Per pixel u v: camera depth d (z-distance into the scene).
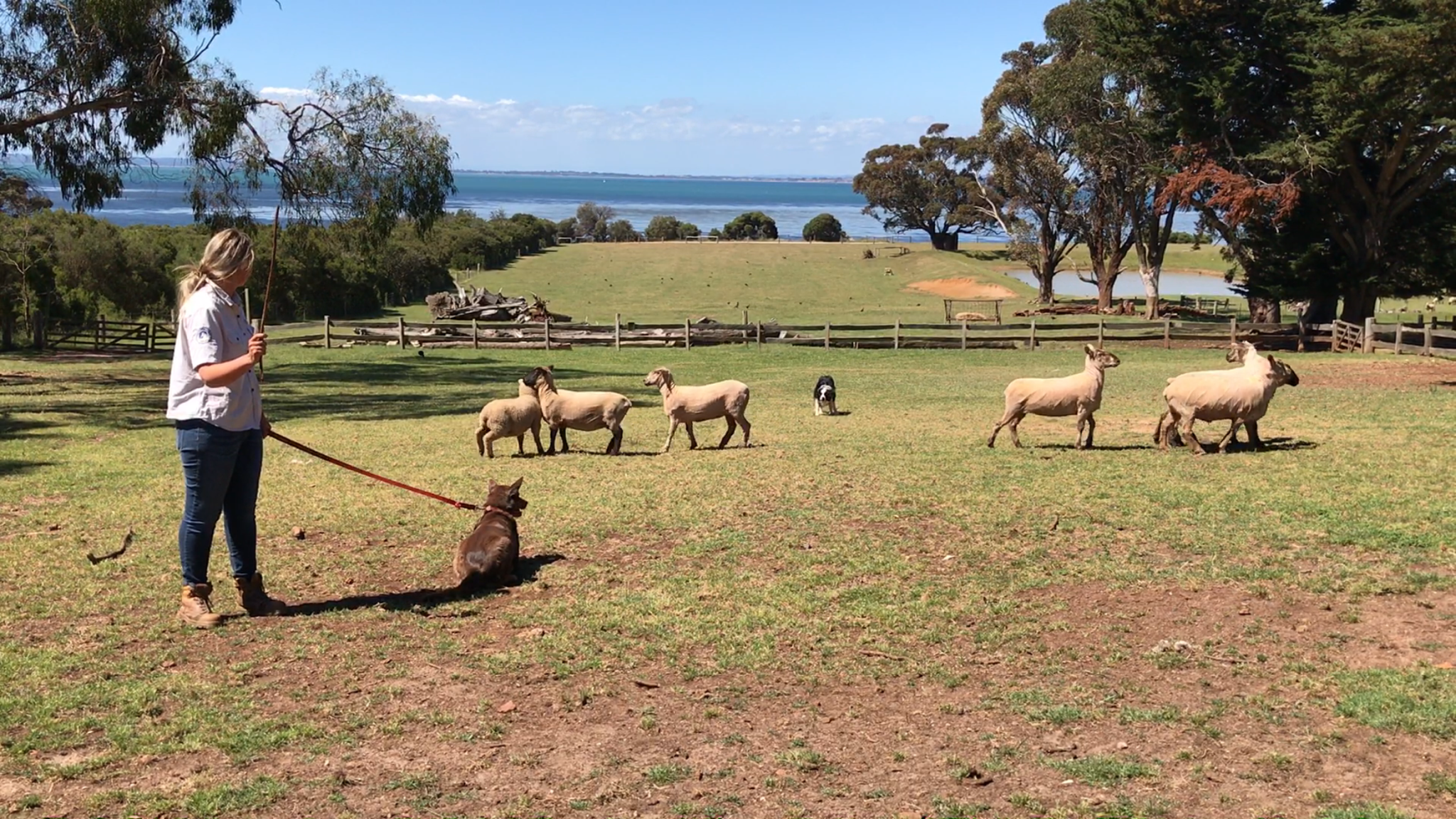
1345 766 5.03
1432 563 7.96
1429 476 10.96
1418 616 6.91
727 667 6.38
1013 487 11.12
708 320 40.03
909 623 7.07
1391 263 36.91
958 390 23.48
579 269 84.31
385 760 5.19
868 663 6.41
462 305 47.50
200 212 26.91
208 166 26.16
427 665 6.40
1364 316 37.28
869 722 5.62
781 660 6.46
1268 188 34.56
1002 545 8.89
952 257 92.56
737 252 101.50
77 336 38.44
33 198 49.44
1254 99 37.66
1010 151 64.75
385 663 6.43
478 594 7.80
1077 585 7.82
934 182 107.38
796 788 4.91
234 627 7.05
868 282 77.69
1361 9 34.69
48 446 15.35
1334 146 33.00
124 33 22.81
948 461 12.93
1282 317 54.12
